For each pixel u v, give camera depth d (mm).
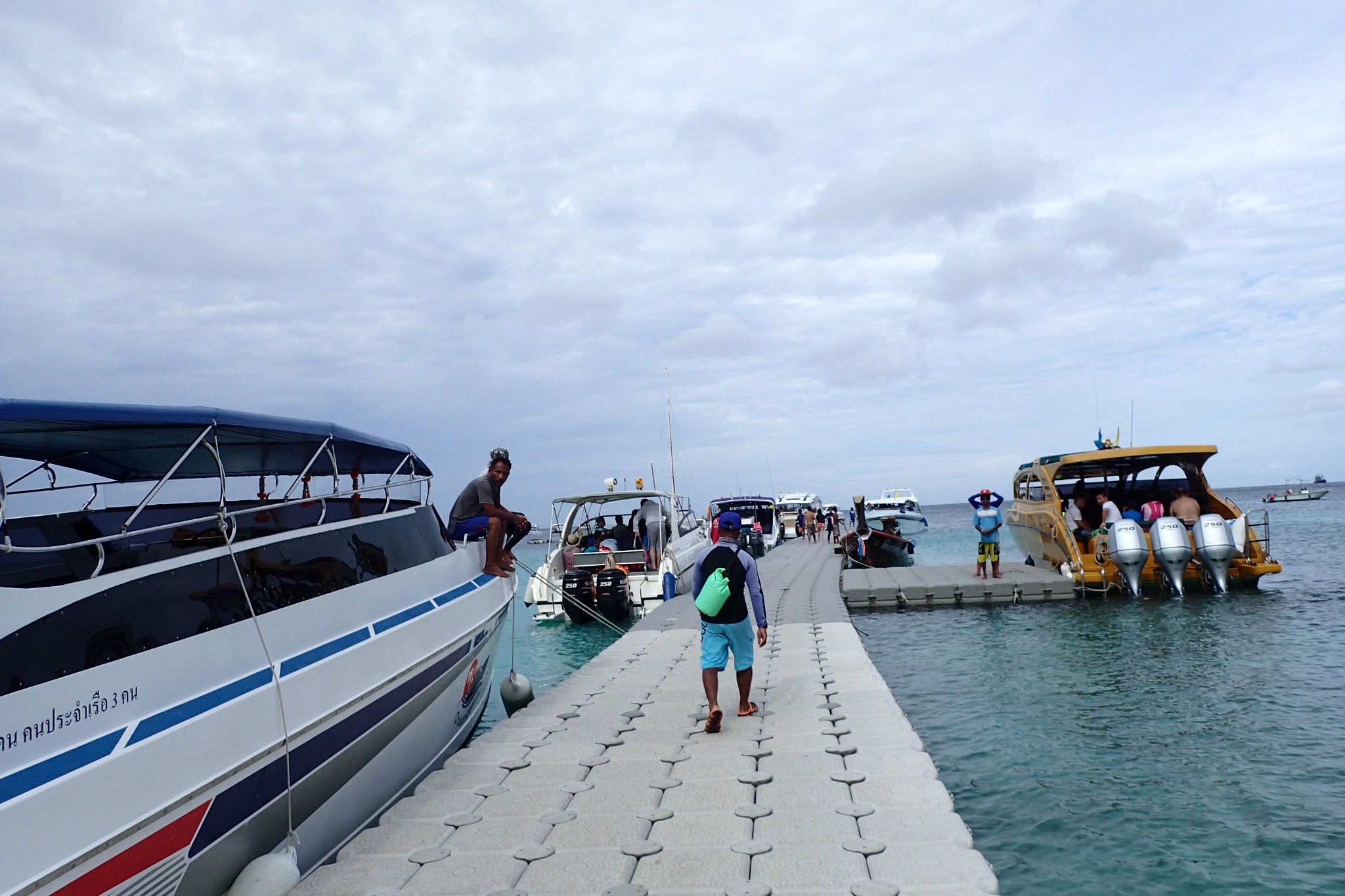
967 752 8305
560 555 19406
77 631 4090
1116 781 7285
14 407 4285
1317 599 15758
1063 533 18094
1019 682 10961
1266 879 5465
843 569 23844
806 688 8898
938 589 17781
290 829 5305
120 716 4176
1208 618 14484
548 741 7234
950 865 4422
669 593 18516
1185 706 9391
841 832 4938
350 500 8203
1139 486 20641
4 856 3430
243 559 5281
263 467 8133
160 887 4262
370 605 6535
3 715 3645
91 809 3826
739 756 6555
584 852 4836
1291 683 10023
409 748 7145
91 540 4281
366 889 4473
